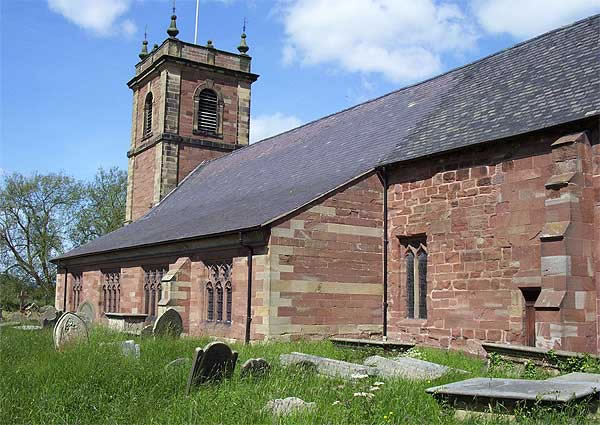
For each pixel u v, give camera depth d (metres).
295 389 10.59
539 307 14.87
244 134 40.88
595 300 14.98
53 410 9.18
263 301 19.17
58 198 61.69
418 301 19.98
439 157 19.16
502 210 17.19
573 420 8.09
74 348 14.91
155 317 24.89
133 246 28.39
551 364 13.26
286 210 19.81
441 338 18.67
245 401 9.59
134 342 16.84
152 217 35.62
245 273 20.39
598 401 8.71
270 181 27.36
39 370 11.84
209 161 39.50
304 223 19.69
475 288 17.75
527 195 16.56
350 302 20.23
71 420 8.88
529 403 8.41
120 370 11.56
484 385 9.39
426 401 9.52
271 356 14.94
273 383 10.98
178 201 35.53
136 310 29.11
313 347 17.52
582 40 19.48
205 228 23.75
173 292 23.86
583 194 15.13
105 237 38.06
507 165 17.17
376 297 20.73
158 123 38.78
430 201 19.45
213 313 22.73
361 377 11.59
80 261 36.28
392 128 23.91
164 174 38.00
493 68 22.66
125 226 37.91
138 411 9.18
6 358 14.14
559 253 14.80
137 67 42.38
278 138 34.31
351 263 20.38
